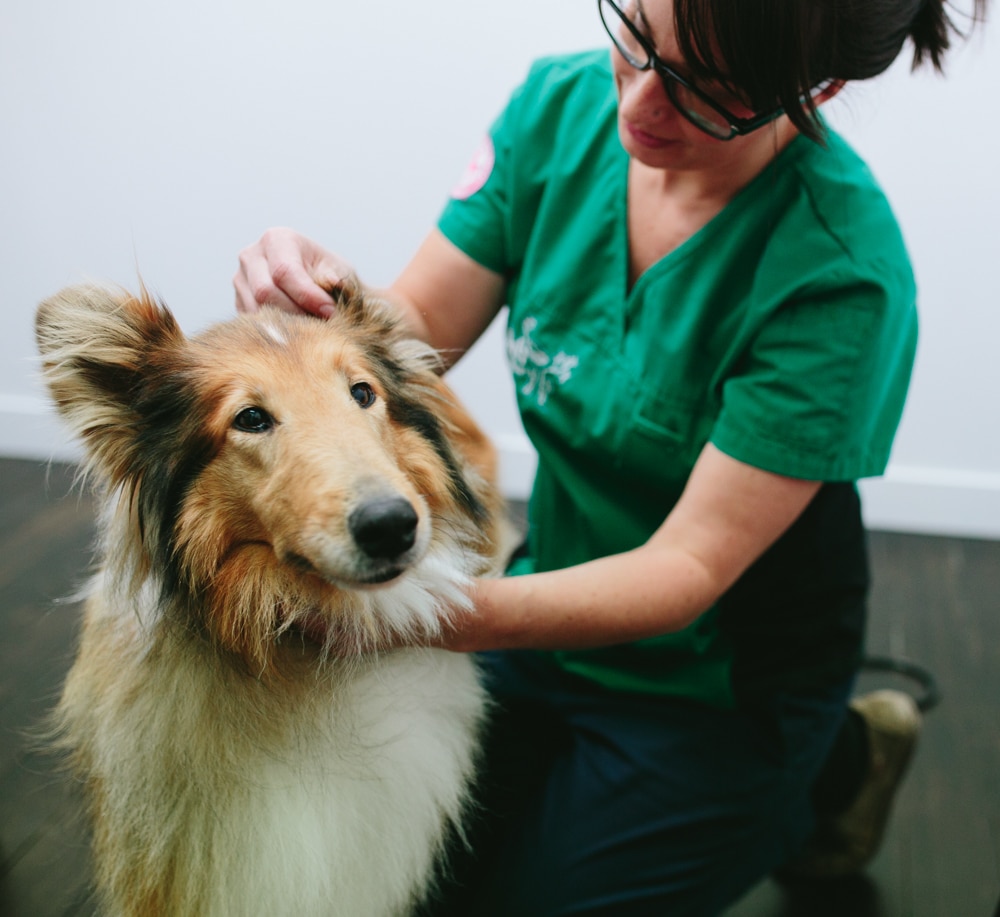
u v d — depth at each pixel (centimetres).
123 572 128
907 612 298
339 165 322
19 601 280
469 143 312
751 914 196
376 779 130
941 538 341
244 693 125
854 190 138
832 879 205
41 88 319
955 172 294
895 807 224
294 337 127
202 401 122
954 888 203
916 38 126
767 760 156
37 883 191
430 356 155
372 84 309
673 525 137
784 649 159
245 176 325
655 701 160
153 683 127
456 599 128
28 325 354
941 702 258
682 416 145
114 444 127
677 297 144
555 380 154
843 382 132
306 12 302
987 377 321
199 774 125
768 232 138
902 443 339
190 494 122
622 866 149
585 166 155
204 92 316
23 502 337
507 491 355
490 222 166
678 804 151
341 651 128
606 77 159
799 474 133
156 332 129
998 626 292
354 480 110
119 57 312
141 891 129
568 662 164
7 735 228
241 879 125
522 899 149
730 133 123
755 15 104
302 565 115
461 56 302
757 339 137
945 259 307
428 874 141
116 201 332
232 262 338
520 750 166
